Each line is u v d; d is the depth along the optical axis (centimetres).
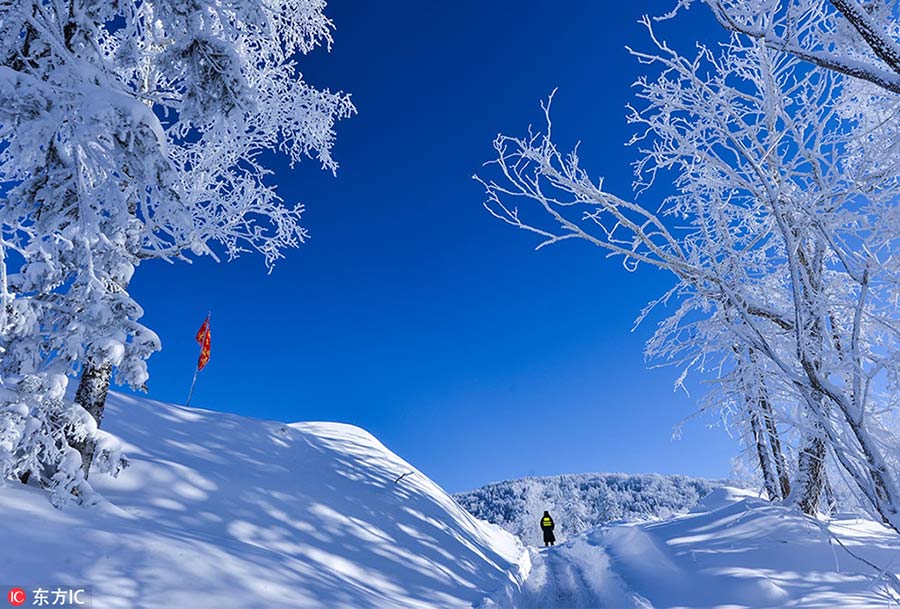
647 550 925
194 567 470
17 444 486
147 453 738
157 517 579
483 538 1301
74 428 550
